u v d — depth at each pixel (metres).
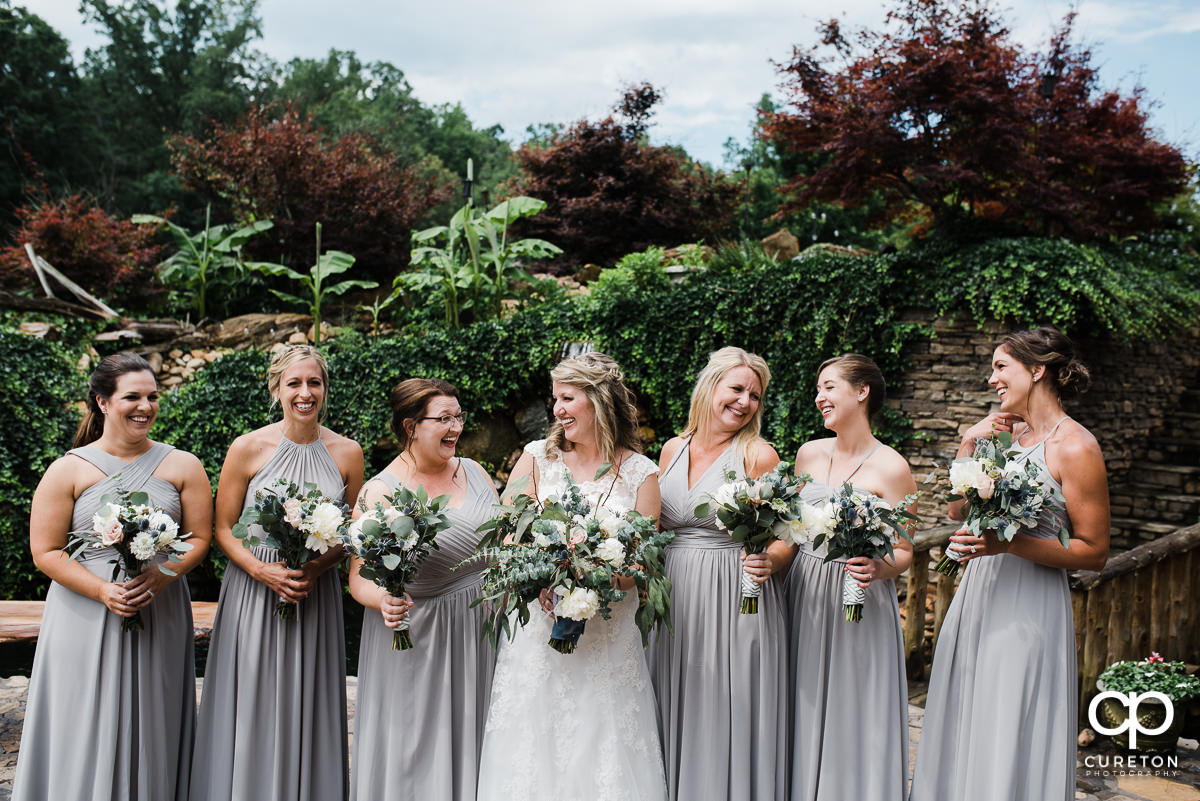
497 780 2.62
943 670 2.78
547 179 14.38
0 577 8.52
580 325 9.23
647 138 15.48
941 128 8.83
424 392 2.83
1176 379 9.82
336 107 33.12
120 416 2.79
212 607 6.32
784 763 2.82
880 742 2.73
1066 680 2.61
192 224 25.78
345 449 3.15
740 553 2.86
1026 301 7.52
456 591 2.85
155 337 10.52
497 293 10.80
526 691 2.64
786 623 2.90
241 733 2.82
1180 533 4.52
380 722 2.79
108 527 2.56
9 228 21.53
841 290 8.18
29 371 9.06
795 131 9.64
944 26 8.81
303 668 2.91
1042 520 2.65
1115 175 9.06
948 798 2.74
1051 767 2.57
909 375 8.14
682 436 3.08
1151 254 8.98
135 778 2.77
